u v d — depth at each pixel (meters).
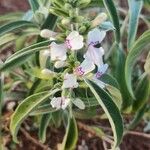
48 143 0.26
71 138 0.22
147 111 0.25
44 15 0.20
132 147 0.27
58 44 0.17
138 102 0.23
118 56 0.22
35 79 0.22
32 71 0.20
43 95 0.19
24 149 0.26
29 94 0.21
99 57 0.17
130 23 0.21
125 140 0.27
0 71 0.18
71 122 0.21
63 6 0.17
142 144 0.27
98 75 0.18
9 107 0.26
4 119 0.26
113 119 0.17
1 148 0.23
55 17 0.20
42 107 0.21
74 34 0.16
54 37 0.17
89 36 0.17
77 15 0.17
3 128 0.26
